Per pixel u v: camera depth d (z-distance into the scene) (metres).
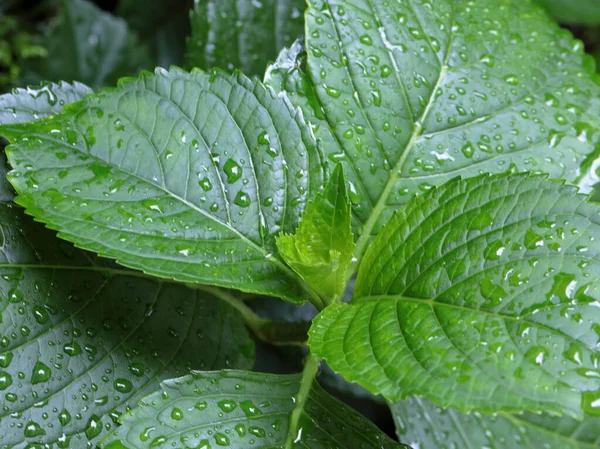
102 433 0.54
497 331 0.51
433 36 0.61
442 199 0.55
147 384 0.56
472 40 0.62
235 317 0.59
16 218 0.55
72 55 0.76
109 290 0.56
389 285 0.54
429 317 0.52
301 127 0.56
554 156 0.61
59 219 0.53
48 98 0.57
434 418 0.62
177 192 0.55
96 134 0.54
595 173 0.61
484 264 0.53
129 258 0.53
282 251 0.55
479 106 0.61
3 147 0.56
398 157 0.59
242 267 0.55
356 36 0.60
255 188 0.56
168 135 0.55
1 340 0.53
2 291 0.54
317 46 0.59
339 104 0.59
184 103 0.56
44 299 0.55
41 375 0.54
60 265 0.56
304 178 0.56
